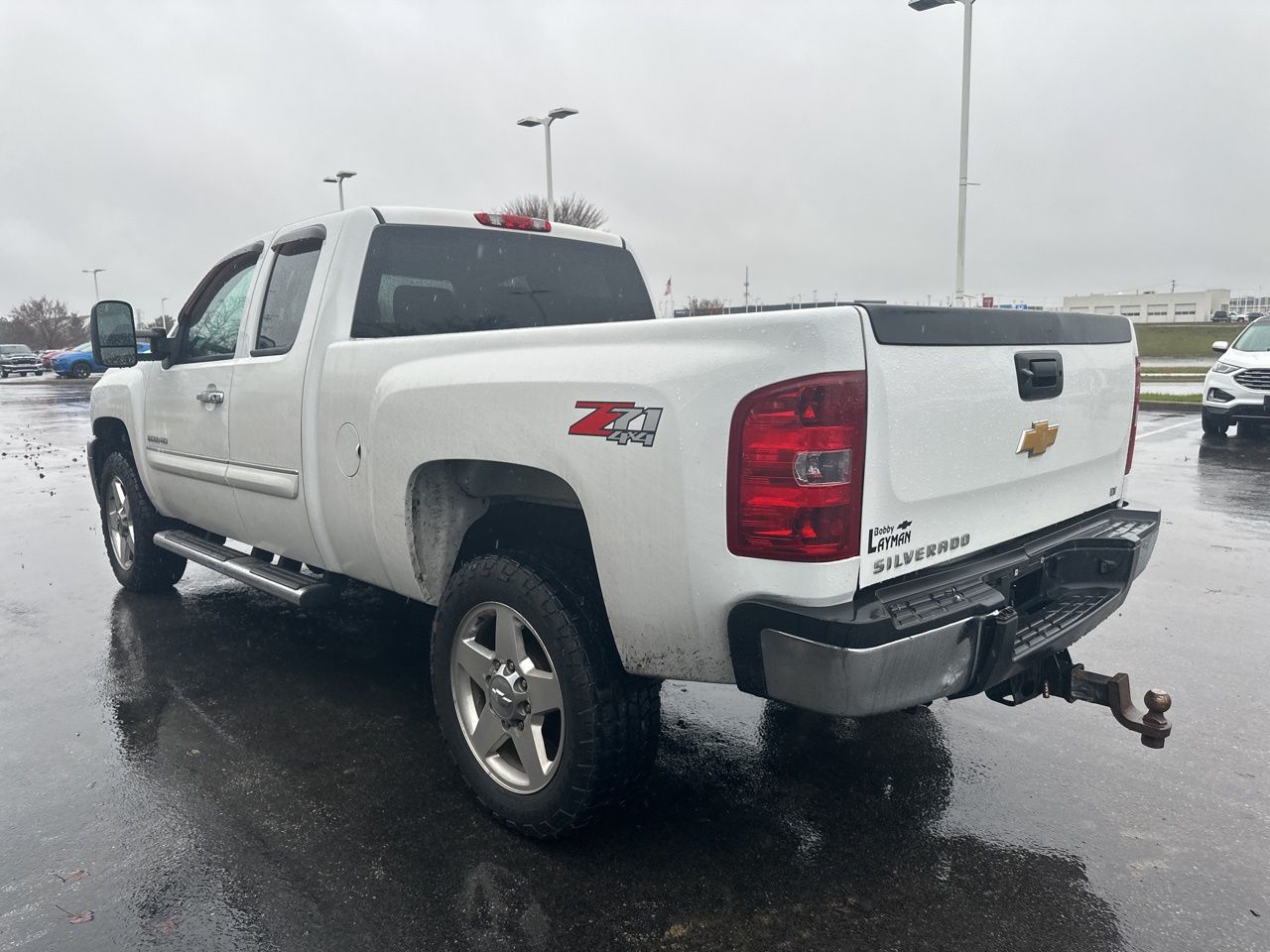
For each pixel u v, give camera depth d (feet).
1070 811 10.22
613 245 15.76
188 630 16.67
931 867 9.19
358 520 11.27
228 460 13.98
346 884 8.94
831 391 7.21
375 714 12.90
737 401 7.45
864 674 7.24
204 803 10.48
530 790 9.45
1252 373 41.24
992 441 8.87
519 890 8.82
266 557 17.15
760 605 7.53
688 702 13.34
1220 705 12.99
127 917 8.47
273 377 12.57
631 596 8.25
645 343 8.15
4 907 8.63
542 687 9.13
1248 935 8.16
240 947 8.05
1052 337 9.73
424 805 10.40
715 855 9.39
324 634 16.43
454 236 13.32
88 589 19.60
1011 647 8.26
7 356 141.59
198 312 15.75
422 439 10.01
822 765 11.34
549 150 85.97
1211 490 29.76
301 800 10.53
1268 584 18.92
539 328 9.12
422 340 10.34
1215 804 10.36
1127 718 9.02
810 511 7.29
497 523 10.96
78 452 45.80
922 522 8.23
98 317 14.93
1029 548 9.59
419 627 16.79
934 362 8.05
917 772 11.14
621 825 9.95
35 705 13.30
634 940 8.11
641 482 7.98
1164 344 171.42
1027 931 8.22
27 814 10.28
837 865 9.23
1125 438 11.64
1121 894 8.73
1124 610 17.24
